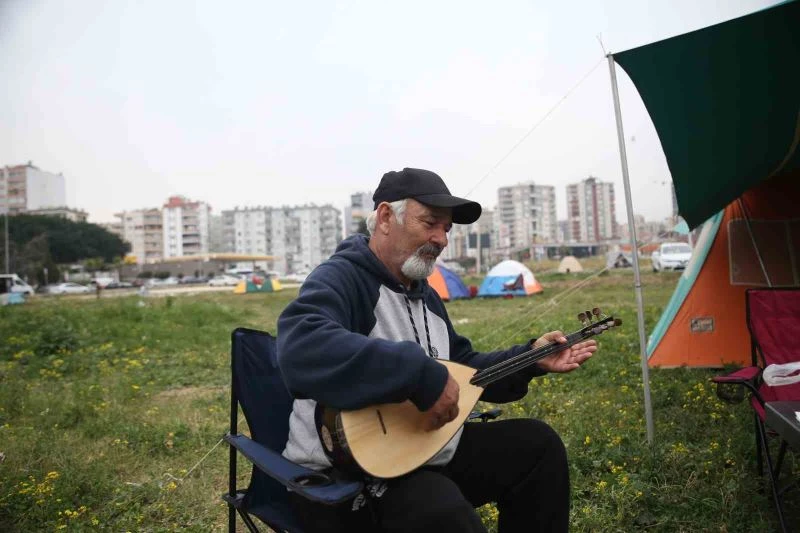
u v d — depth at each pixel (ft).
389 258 7.30
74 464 13.39
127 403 19.81
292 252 468.75
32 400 19.74
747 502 10.01
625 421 14.75
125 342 32.99
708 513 9.88
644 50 12.42
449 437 6.52
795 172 19.89
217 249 497.87
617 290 64.64
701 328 20.52
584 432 13.71
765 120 14.11
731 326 20.25
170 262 321.93
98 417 17.70
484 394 7.75
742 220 20.56
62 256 287.48
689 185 16.88
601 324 7.27
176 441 15.21
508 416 16.35
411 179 7.09
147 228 435.94
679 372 19.74
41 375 25.08
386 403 6.05
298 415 7.09
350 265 7.11
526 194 337.72
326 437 6.52
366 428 6.21
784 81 12.84
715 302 20.53
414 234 7.06
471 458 7.13
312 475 5.89
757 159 16.06
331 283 6.79
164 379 23.77
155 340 34.06
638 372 20.13
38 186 419.13
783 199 20.16
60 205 439.63
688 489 10.61
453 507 5.70
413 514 5.80
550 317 38.91
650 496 10.32
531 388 18.97
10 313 42.50
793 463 11.11
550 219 344.49
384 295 7.16
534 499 6.90
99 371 25.77
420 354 6.05
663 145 15.05
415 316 7.36
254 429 7.23
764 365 11.75
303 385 6.10
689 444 12.60
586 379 20.01
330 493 5.54
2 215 264.31
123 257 330.95
